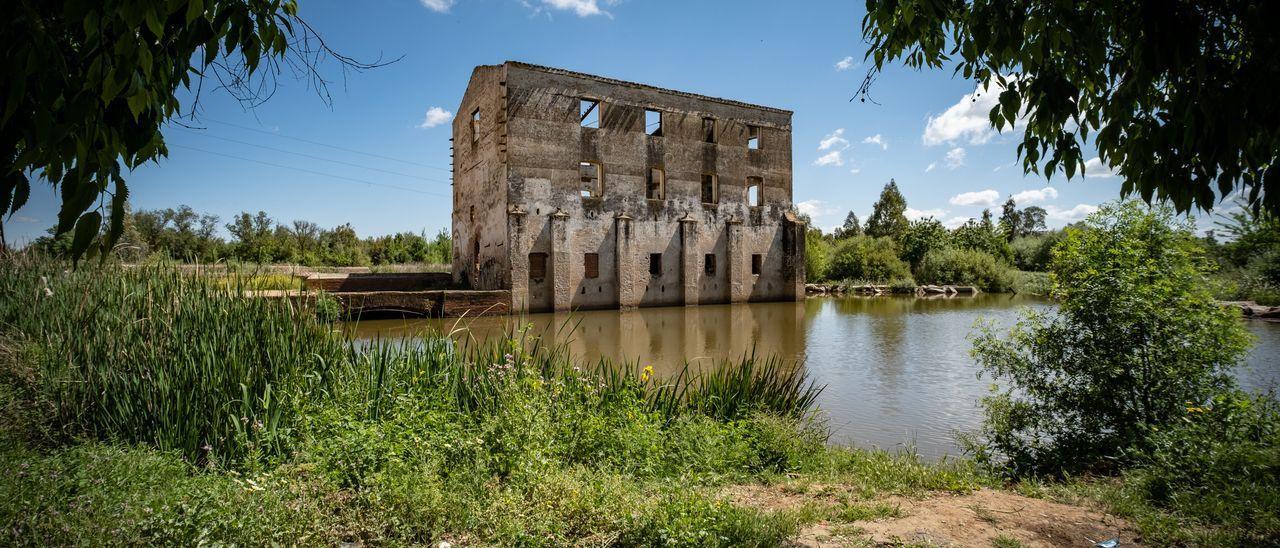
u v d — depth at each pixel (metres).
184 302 5.71
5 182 1.74
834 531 3.63
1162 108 3.00
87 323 5.48
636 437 4.95
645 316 23.02
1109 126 3.08
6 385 4.82
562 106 24.78
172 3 1.80
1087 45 2.84
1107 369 5.59
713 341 15.95
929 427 7.50
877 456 5.73
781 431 5.70
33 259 7.16
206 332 5.33
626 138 26.45
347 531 3.35
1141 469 4.72
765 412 6.19
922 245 49.81
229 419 4.55
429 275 28.16
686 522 3.34
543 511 3.54
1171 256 5.66
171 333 5.34
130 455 3.99
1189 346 5.48
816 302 31.34
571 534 3.45
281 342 5.38
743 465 5.18
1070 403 5.84
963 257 43.38
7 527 2.79
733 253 29.25
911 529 3.70
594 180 30.31
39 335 5.79
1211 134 2.40
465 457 4.17
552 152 24.44
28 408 4.63
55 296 6.34
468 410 5.18
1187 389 5.40
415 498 3.53
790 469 5.33
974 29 3.17
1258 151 2.69
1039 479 5.38
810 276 42.94
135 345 5.26
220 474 4.07
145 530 2.95
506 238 23.33
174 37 2.14
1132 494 4.30
